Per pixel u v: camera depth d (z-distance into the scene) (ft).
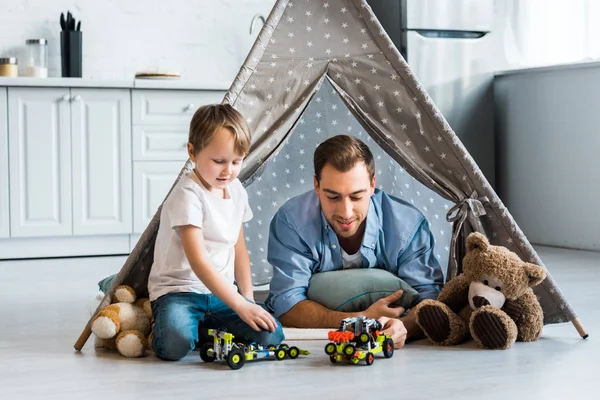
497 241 7.54
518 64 15.64
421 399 5.26
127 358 6.50
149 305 7.01
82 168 13.42
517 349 6.73
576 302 8.98
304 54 7.61
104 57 15.17
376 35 7.63
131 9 15.26
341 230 7.22
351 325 6.35
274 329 6.40
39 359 6.49
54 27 14.85
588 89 13.78
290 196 9.19
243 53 15.90
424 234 7.68
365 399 5.25
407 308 7.31
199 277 6.41
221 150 6.40
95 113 13.42
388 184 8.88
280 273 7.50
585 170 13.93
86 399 5.31
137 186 13.65
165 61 15.48
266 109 7.49
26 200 13.23
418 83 7.50
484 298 6.84
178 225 6.45
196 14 15.60
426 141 7.54
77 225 13.44
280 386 5.57
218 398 5.29
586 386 5.58
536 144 15.02
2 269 12.01
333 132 9.02
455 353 6.59
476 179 7.43
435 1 14.96
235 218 6.84
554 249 14.17
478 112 15.43
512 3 15.61
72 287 10.30
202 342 6.74
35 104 13.17
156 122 13.66
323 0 7.68
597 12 14.61
